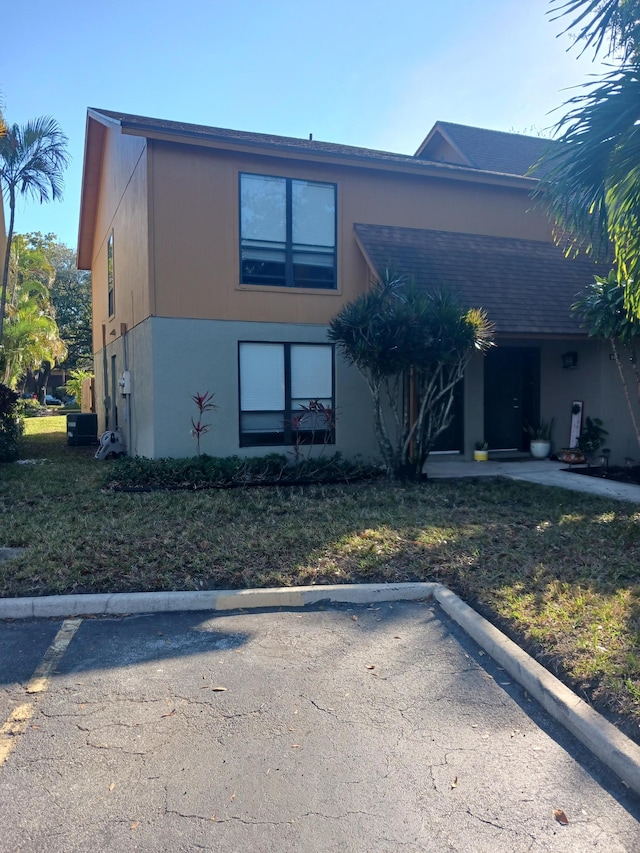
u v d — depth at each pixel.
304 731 3.27
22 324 26.03
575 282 12.23
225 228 10.45
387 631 4.55
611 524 7.07
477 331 9.27
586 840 2.52
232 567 5.57
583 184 6.11
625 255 6.70
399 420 10.64
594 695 3.41
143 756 3.05
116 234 13.84
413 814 2.66
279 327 10.85
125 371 12.77
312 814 2.66
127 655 4.16
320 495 8.82
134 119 11.41
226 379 10.57
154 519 7.25
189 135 9.93
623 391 12.02
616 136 5.68
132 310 12.01
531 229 13.05
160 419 10.23
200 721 3.36
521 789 2.82
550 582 5.18
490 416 13.30
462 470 11.24
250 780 2.88
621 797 2.78
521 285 11.59
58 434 20.73
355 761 3.02
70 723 3.34
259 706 3.51
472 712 3.47
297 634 4.50
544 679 3.61
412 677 3.86
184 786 2.84
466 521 7.23
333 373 11.23
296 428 10.66
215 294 10.45
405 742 3.18
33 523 7.11
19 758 3.03
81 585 5.18
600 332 9.48
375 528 6.88
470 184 12.34
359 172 11.35
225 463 9.71
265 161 10.66
